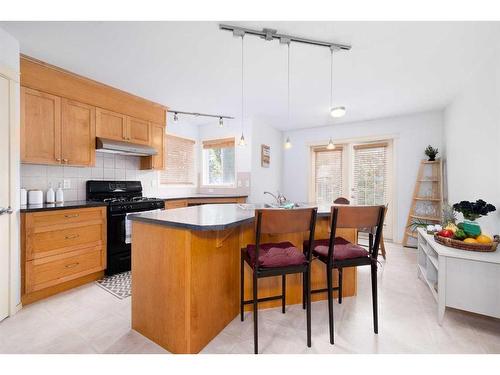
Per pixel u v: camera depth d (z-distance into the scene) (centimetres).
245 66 245
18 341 155
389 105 358
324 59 230
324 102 350
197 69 251
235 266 183
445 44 204
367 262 165
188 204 402
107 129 291
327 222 212
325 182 489
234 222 139
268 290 201
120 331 166
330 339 154
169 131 428
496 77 210
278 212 142
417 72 255
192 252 140
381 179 432
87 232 244
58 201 265
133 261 167
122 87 297
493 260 158
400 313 191
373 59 229
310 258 153
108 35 191
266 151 468
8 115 185
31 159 226
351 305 205
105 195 315
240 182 437
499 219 206
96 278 257
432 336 161
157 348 149
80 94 265
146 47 210
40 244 208
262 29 185
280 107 373
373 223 160
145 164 360
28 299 203
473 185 257
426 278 221
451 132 335
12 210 186
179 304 142
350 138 457
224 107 375
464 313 190
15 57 193
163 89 304
